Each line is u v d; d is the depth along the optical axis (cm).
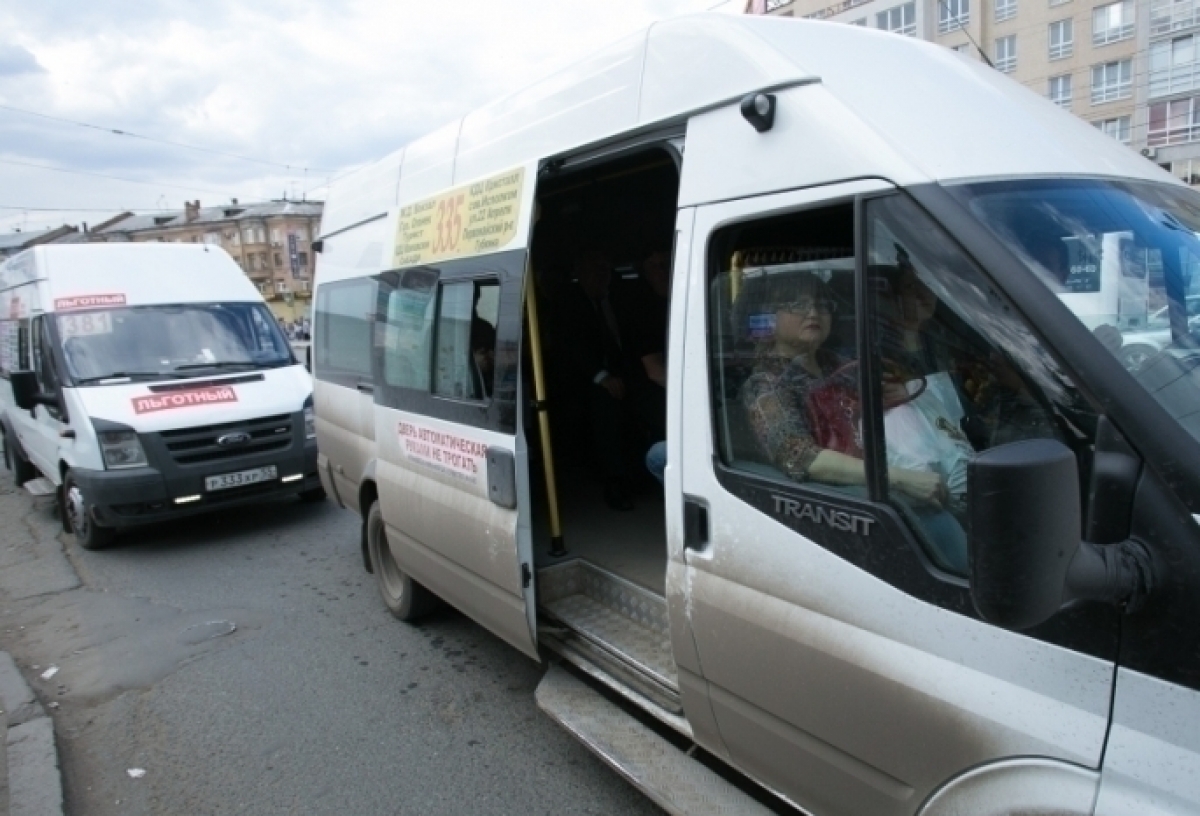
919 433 190
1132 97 3158
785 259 221
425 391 419
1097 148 226
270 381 796
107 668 489
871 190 196
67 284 802
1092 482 156
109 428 695
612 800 337
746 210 227
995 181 192
